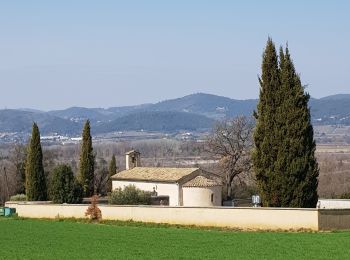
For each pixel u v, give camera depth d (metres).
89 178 121.31
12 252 53.50
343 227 64.38
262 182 71.06
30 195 107.69
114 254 51.38
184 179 103.06
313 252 49.44
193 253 50.94
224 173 119.81
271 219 66.38
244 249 52.19
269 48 71.50
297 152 69.38
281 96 70.38
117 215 80.12
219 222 70.38
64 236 65.88
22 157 137.12
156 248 54.59
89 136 122.44
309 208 64.94
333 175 168.25
